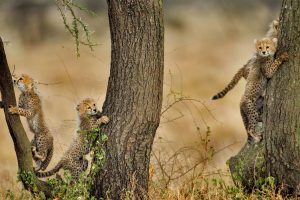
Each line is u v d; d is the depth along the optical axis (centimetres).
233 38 4062
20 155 1149
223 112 2303
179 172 1273
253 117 1241
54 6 4378
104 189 1132
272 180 1144
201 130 2047
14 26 4244
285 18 1162
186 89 2591
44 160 1233
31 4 4325
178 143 1695
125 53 1130
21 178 1155
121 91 1134
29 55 3528
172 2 4772
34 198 1167
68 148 1208
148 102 1130
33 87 1215
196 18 4503
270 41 1186
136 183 1131
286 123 1142
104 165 1132
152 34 1124
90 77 2662
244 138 2069
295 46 1147
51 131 1294
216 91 2606
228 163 1262
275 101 1158
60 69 2942
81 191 1120
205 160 1262
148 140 1141
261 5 4497
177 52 3356
